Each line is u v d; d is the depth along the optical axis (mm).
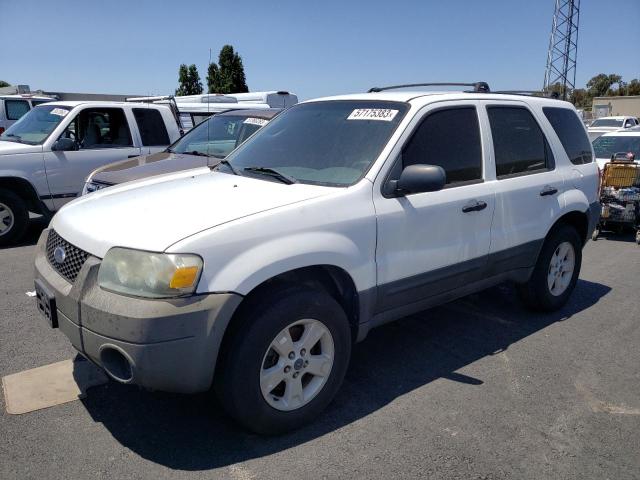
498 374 3992
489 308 5340
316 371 3201
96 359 2812
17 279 5895
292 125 4266
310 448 3051
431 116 3875
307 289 3088
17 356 4043
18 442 3023
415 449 3070
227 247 2803
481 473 2891
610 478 2887
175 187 3621
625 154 9156
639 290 6129
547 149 4848
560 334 4762
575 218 5277
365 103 4074
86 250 2938
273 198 3217
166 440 3086
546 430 3299
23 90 17422
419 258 3684
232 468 2865
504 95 4637
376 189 3445
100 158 8023
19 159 7348
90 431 3146
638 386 3877
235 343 2863
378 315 3584
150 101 9781
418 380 3869
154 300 2652
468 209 3949
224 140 7859
